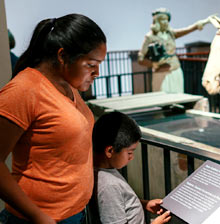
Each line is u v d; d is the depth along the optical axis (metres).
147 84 8.38
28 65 1.15
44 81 1.08
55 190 1.13
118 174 1.51
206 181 1.29
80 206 1.23
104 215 1.42
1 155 1.01
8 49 1.96
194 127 2.99
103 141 1.44
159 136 2.48
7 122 1.01
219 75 2.18
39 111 1.06
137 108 3.54
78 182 1.17
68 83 1.15
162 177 2.99
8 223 1.17
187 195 1.28
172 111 3.82
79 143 1.13
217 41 2.21
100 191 1.43
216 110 5.81
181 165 2.76
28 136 1.09
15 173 1.17
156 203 1.54
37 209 1.03
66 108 1.09
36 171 1.12
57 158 1.11
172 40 4.86
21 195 1.01
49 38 1.09
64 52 1.06
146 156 1.76
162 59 4.77
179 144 2.14
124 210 1.43
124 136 1.42
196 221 1.16
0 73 1.94
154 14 4.75
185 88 6.61
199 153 1.43
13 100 1.02
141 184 3.30
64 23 1.08
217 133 2.71
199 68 6.23
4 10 1.91
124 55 9.23
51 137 1.08
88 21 1.08
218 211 1.15
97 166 1.51
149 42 4.82
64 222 1.18
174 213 1.25
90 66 1.10
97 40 1.07
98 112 3.84
